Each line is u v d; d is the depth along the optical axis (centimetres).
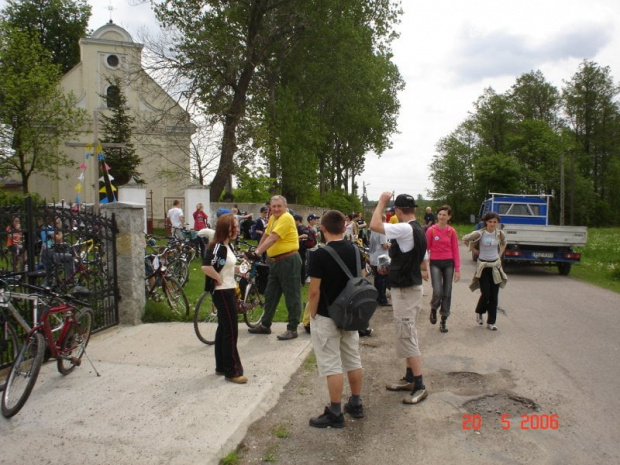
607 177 5672
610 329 739
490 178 5334
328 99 3375
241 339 652
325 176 4625
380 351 629
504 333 714
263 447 375
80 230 630
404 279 461
